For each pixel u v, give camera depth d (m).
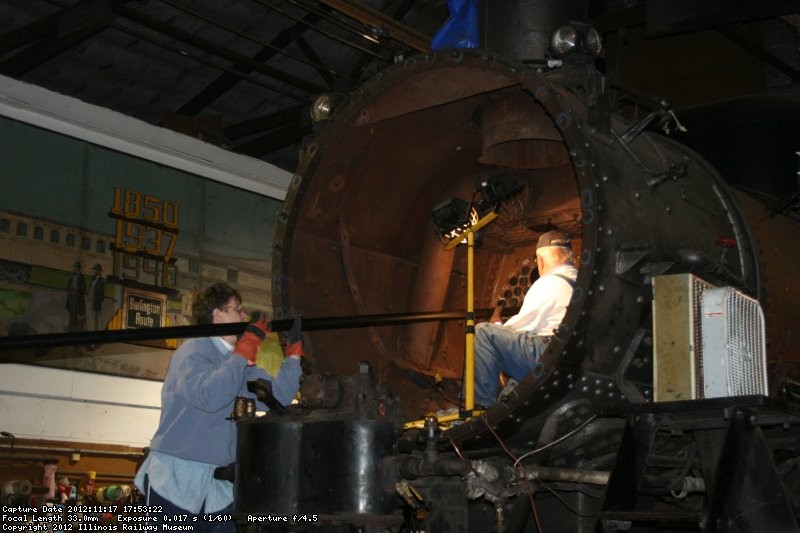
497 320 6.07
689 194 4.75
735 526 3.35
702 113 6.46
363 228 5.91
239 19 10.80
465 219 5.41
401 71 4.80
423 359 6.16
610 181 4.11
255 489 3.94
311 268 5.56
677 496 4.18
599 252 3.90
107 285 7.30
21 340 3.79
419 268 6.27
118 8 9.55
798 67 11.02
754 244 4.86
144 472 4.49
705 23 8.06
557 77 4.50
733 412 3.52
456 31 5.84
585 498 4.41
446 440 4.12
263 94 12.32
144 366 7.47
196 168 8.06
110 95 11.59
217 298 4.84
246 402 4.31
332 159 5.32
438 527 3.88
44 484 6.47
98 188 7.35
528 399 3.89
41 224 6.93
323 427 3.89
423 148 5.73
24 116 6.87
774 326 4.91
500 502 3.91
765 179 6.12
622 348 4.12
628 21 10.85
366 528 3.72
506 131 5.25
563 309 4.98
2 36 9.79
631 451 3.71
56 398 6.86
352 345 5.75
